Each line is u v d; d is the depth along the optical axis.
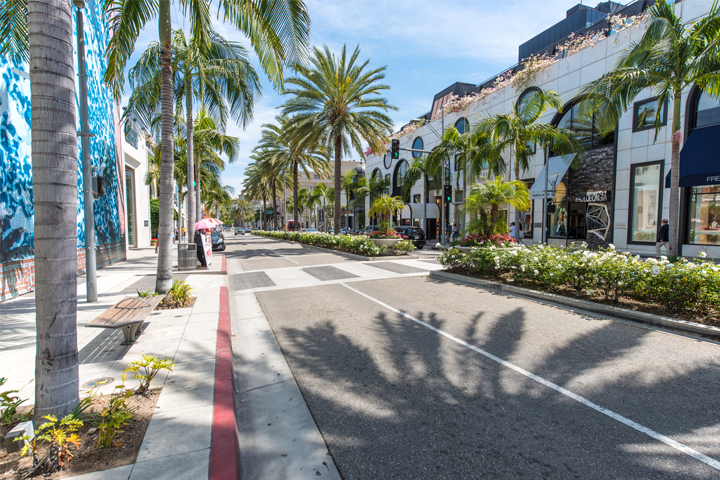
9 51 7.97
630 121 18.11
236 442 2.91
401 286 10.02
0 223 8.39
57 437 2.38
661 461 2.70
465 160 23.58
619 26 18.42
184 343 5.15
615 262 6.87
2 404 2.96
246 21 6.94
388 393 3.89
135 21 7.71
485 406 3.56
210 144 21.55
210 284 10.57
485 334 5.72
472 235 12.35
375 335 5.85
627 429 3.11
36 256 2.81
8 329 6.01
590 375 4.15
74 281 2.95
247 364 4.87
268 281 11.44
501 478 2.56
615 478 2.54
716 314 5.69
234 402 3.68
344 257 18.22
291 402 3.80
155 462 2.52
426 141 36.72
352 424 3.32
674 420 3.23
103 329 5.92
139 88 12.07
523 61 25.86
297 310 7.69
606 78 11.18
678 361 4.45
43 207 2.77
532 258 8.62
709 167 13.82
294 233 32.72
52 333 2.82
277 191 46.38
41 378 2.82
